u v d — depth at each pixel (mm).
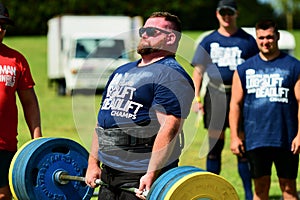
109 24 28359
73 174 7070
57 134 16984
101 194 6129
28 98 7238
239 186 10852
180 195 5312
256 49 9930
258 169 7973
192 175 5348
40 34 62156
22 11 61688
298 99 7824
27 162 6762
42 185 6875
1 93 6965
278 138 7836
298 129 7777
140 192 5664
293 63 7863
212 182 5402
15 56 7121
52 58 29844
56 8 61344
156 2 61281
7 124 6996
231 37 9891
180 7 62156
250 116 7965
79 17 29031
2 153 6977
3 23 6984
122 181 5914
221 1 9977
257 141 7902
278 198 9859
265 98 7883
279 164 7965
